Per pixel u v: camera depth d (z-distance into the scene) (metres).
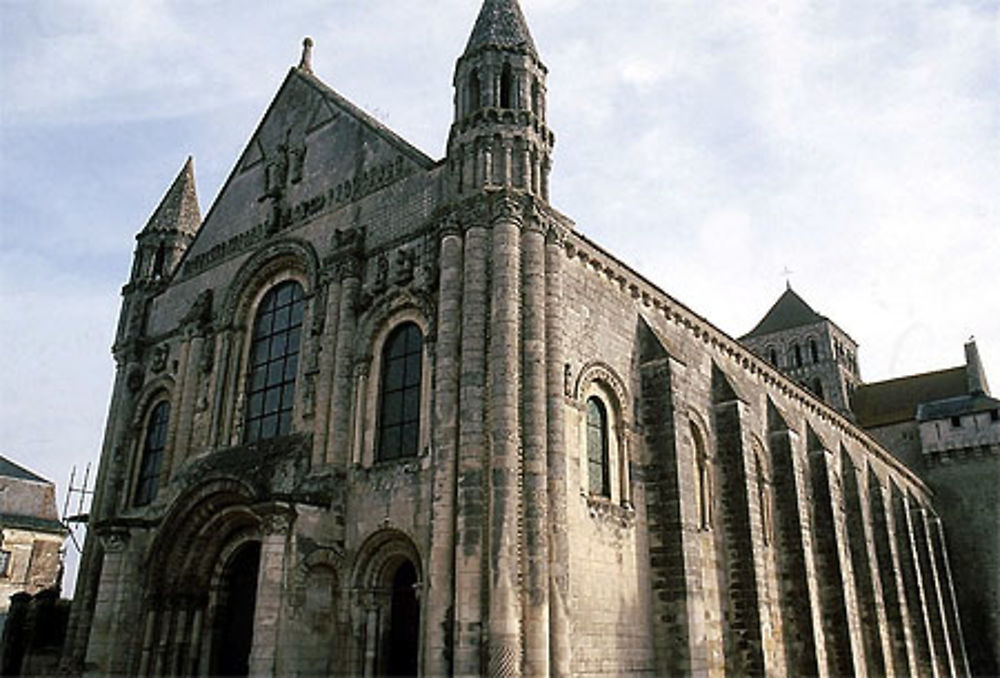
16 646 36.12
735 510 33.50
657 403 30.31
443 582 22.42
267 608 23.77
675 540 28.28
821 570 41.41
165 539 28.97
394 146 31.11
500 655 20.72
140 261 41.41
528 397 23.75
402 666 24.73
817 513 42.53
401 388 27.41
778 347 78.12
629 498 28.47
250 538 28.94
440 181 28.61
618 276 30.94
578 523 25.77
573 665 23.91
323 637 24.92
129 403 37.84
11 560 65.12
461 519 22.48
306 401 28.88
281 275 33.56
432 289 27.09
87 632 33.75
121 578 29.34
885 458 57.38
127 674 28.00
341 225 31.61
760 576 32.53
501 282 24.69
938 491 66.62
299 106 36.66
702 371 35.56
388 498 25.72
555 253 26.31
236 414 32.28
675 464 29.12
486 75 28.14
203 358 34.31
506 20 29.42
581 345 28.11
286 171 35.53
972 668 60.19
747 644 31.45
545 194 27.34
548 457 23.67
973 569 62.97
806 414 45.62
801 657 36.06
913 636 49.34
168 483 32.91
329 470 26.97
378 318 28.52
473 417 23.44
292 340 31.89
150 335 39.16
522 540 22.25
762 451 39.19
